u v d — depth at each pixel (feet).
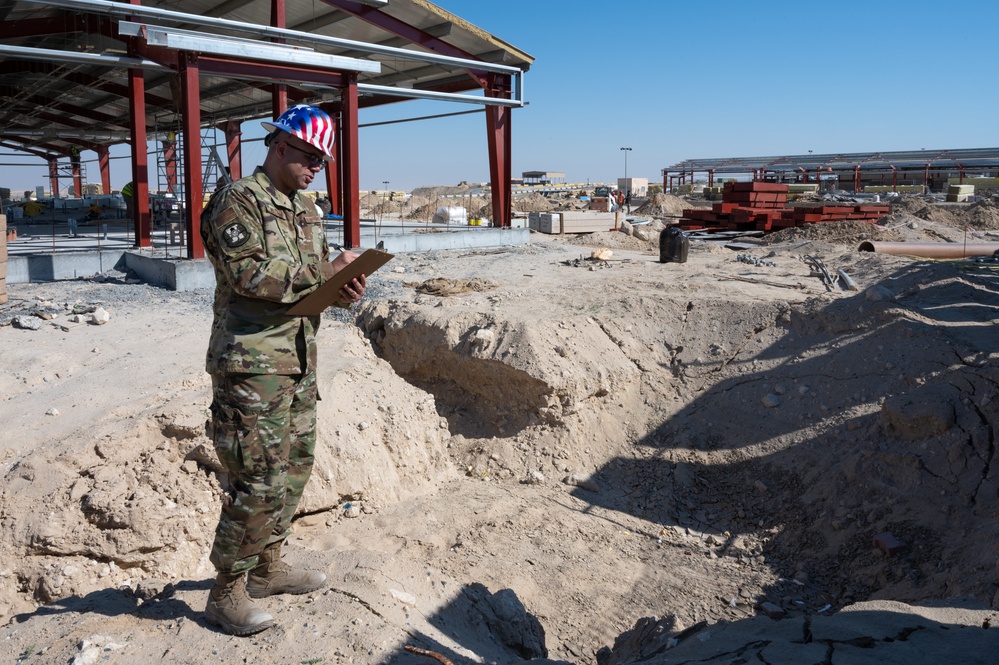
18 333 32.04
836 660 9.99
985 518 21.04
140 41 47.47
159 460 19.72
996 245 59.06
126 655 10.88
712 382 31.89
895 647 10.37
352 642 11.21
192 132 44.32
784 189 81.05
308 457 12.15
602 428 30.42
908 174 232.53
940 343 28.40
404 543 21.13
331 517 21.84
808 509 24.76
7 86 87.45
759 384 30.78
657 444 29.78
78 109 106.01
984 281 38.78
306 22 66.85
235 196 10.34
